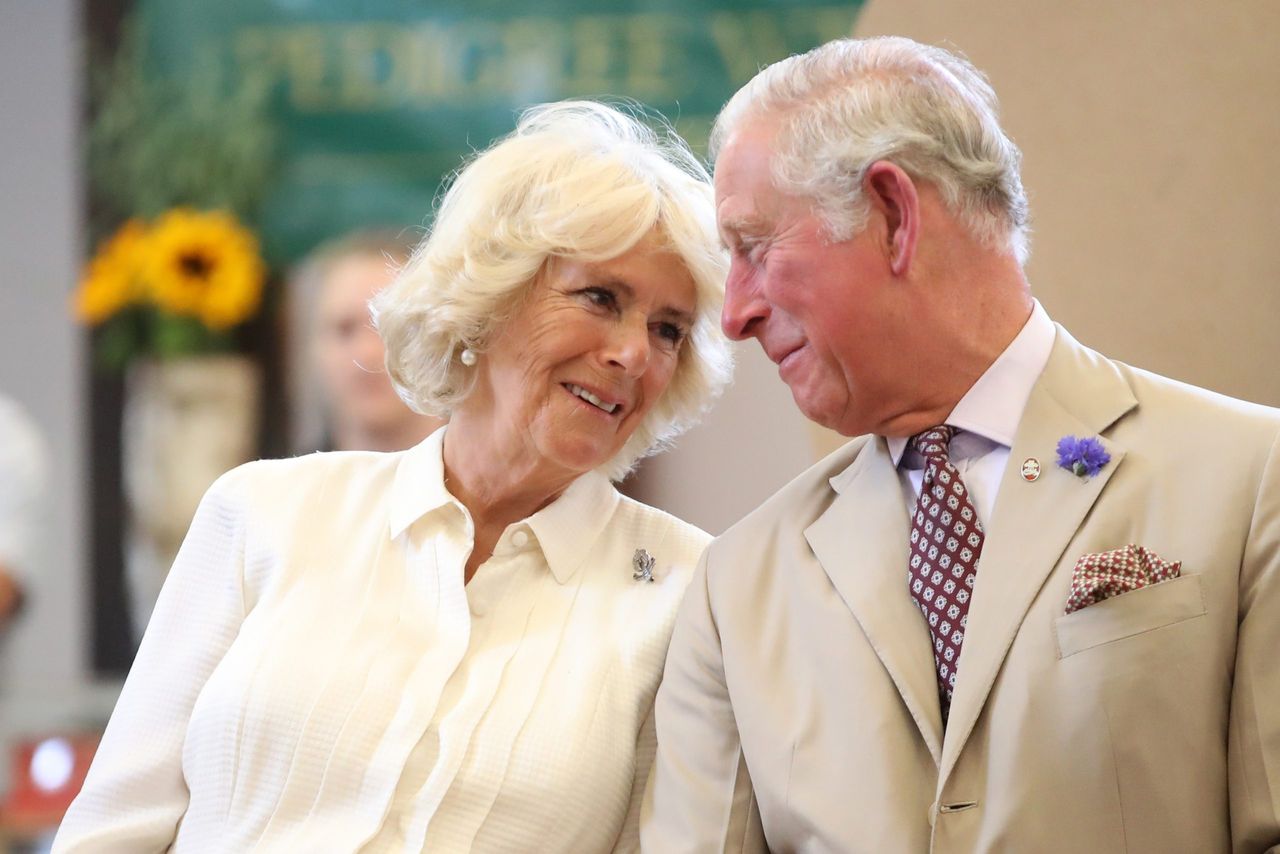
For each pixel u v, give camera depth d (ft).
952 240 16.20
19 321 49.70
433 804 17.56
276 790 17.93
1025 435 15.93
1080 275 22.47
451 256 19.38
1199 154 21.66
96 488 49.08
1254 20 21.21
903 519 16.66
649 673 18.88
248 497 19.94
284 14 49.93
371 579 19.30
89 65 50.62
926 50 16.97
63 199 50.47
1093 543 15.01
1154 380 16.24
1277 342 21.17
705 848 16.81
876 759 15.42
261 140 49.75
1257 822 13.76
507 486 19.69
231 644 19.33
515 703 18.34
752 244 16.88
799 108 16.71
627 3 46.62
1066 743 14.33
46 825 40.27
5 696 45.98
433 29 49.01
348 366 46.24
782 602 17.11
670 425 21.11
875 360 16.30
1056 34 22.40
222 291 48.14
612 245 18.67
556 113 20.45
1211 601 14.28
